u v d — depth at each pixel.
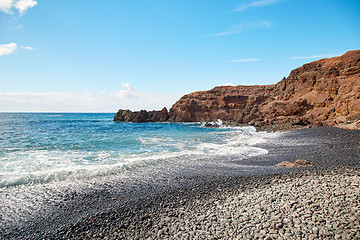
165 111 84.94
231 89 83.00
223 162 15.98
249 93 78.69
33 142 26.02
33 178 11.74
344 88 41.34
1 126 54.28
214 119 74.00
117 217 7.41
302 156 16.61
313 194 7.63
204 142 27.28
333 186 8.12
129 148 22.34
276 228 5.93
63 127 53.75
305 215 6.34
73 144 24.64
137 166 14.67
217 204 8.05
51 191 9.99
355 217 5.86
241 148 22.42
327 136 26.20
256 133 38.38
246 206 7.53
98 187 10.53
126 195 9.46
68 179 11.71
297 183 9.05
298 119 43.19
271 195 8.14
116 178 11.98
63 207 8.34
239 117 60.25
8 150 20.31
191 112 80.62
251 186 9.73
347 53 54.19
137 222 7.04
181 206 8.12
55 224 7.09
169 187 10.37
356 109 36.09
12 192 9.84
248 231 5.99
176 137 32.75
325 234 5.41
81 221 7.17
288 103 52.53
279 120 47.41
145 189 10.18
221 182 10.72
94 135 35.09
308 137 27.05
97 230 6.65
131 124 70.25
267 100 67.12
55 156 17.81
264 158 17.12
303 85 54.97
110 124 69.62
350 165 12.80
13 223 7.21
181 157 17.72
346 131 27.58
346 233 5.31
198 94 85.94
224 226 6.40
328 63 55.00
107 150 21.05
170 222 6.93
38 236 6.43
